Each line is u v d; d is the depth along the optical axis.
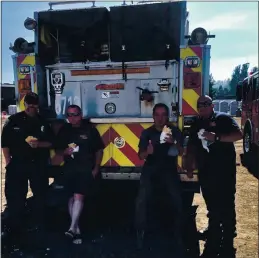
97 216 4.29
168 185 3.41
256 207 4.65
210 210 3.29
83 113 4.30
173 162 3.44
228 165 3.21
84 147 3.62
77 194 3.58
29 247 3.45
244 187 5.71
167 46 3.97
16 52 4.28
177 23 3.95
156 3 3.99
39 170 3.88
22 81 4.25
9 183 3.74
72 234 3.53
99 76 4.22
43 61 4.32
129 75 4.14
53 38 4.30
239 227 3.95
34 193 3.94
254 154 8.31
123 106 4.20
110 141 4.14
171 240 3.58
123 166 4.14
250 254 3.26
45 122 3.92
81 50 4.25
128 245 3.50
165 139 3.35
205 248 3.27
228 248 3.25
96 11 4.13
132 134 4.09
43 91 4.35
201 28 3.79
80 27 4.20
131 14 4.05
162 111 3.37
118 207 4.55
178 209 3.44
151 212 4.18
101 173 4.03
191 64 3.81
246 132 8.89
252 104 8.22
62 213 4.21
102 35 4.19
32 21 4.20
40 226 3.93
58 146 3.73
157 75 4.07
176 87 3.98
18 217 3.80
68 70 4.29
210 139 3.16
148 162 3.43
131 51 4.08
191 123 3.85
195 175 3.84
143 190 3.42
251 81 8.37
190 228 3.88
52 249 3.41
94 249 3.42
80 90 4.29
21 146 3.67
